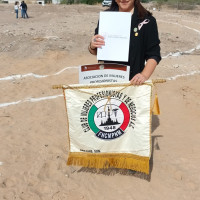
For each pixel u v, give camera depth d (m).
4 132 4.91
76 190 3.55
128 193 3.52
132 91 3.13
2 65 8.52
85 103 3.20
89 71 3.22
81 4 36.62
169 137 4.81
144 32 3.04
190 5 34.00
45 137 4.79
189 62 8.85
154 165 4.04
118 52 2.94
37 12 24.38
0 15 22.05
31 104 6.08
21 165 4.01
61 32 12.29
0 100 6.27
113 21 2.90
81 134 3.30
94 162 3.39
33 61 8.87
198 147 4.52
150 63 3.09
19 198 3.39
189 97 6.32
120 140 3.30
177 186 3.64
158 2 34.94
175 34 13.30
